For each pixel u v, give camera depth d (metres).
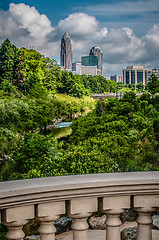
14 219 1.90
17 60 65.88
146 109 32.84
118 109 32.66
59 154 11.22
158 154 18.38
